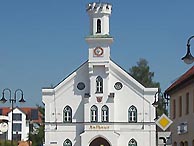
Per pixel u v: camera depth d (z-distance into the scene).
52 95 74.19
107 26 75.44
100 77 73.62
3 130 49.28
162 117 28.72
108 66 73.31
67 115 73.75
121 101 73.62
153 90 73.19
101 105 73.00
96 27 75.19
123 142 72.81
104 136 72.19
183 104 46.50
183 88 46.16
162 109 83.44
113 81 73.94
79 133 73.25
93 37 73.62
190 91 43.28
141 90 73.44
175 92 50.12
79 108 73.81
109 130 72.31
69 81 74.38
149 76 114.38
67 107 73.88
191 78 41.25
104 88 73.25
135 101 73.44
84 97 73.25
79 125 73.31
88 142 72.06
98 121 72.62
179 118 48.38
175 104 50.56
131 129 72.81
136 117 73.19
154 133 72.62
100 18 75.50
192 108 42.62
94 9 75.12
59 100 74.06
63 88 74.19
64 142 73.19
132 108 73.38
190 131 43.38
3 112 151.00
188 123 44.22
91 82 73.38
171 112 52.53
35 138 105.31
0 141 103.25
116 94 73.69
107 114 72.88
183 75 50.00
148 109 73.12
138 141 72.75
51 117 73.75
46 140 73.31
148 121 72.88
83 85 74.19
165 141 58.81
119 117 73.31
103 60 73.38
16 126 143.12
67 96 74.12
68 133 73.25
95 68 73.62
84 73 74.44
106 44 73.50
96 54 73.56
